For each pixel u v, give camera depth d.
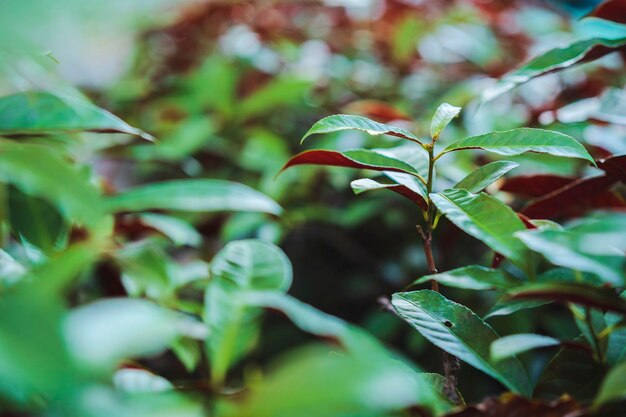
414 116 1.11
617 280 0.39
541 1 1.39
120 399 0.35
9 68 0.49
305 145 1.24
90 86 1.35
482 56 1.18
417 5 1.33
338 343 0.40
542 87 1.06
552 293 0.42
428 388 0.43
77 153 0.68
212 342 0.44
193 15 1.45
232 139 1.21
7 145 0.47
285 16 1.46
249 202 0.51
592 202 0.56
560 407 0.41
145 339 0.34
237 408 0.36
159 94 1.38
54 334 0.32
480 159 0.83
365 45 1.39
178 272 0.64
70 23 0.44
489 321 0.82
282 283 0.48
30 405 0.36
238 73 1.31
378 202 0.99
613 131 0.70
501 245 0.45
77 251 0.44
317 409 0.34
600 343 0.46
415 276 1.00
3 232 0.54
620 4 0.57
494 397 0.42
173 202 0.49
